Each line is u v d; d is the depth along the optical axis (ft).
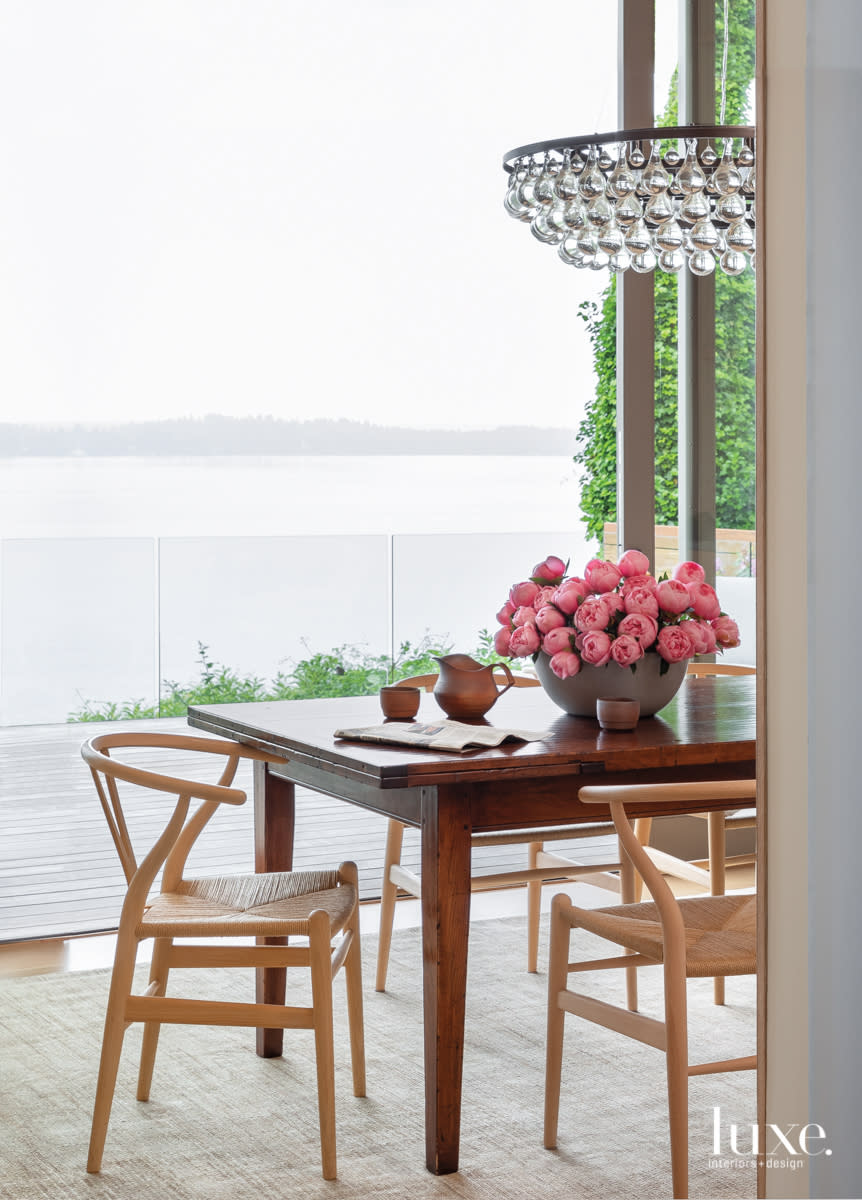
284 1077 9.86
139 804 18.12
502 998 11.64
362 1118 9.09
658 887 7.45
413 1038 10.64
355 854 16.78
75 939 13.38
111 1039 8.23
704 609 9.87
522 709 10.53
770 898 5.30
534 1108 9.34
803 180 5.05
